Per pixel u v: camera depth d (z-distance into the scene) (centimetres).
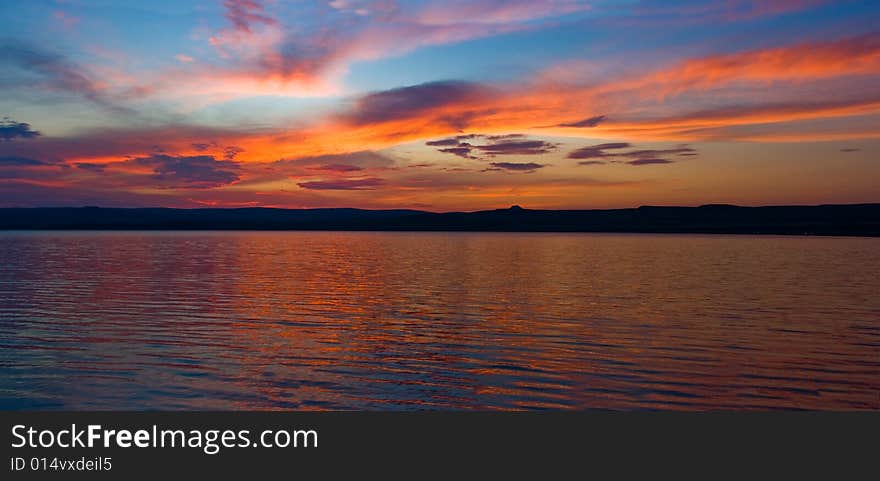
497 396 945
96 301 1908
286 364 1120
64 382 989
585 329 1474
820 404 920
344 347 1268
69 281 2500
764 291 2241
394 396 943
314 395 945
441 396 943
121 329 1442
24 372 1044
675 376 1054
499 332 1437
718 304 1895
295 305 1864
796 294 2148
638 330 1460
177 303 1884
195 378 1021
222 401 914
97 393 939
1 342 1285
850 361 1159
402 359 1166
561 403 917
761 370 1092
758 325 1525
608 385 1001
